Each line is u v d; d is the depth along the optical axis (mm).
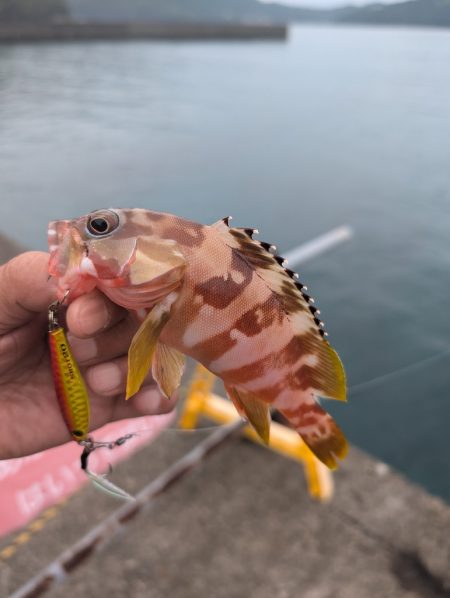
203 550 449
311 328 189
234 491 504
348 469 536
